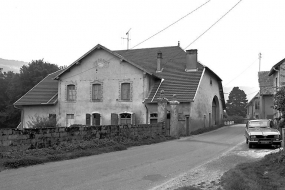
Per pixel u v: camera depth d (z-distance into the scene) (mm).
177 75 29891
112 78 29297
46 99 32062
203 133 27234
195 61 30000
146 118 27578
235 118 59500
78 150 13492
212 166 10641
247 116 76625
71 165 10680
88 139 15047
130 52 36250
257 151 14539
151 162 11500
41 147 12305
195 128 27875
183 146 17219
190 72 29891
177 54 33438
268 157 10711
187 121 26312
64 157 12070
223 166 10625
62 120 30891
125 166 10602
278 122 11133
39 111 32031
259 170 8977
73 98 30922
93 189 7391
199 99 29344
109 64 29547
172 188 7578
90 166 10523
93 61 30188
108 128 16562
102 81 29641
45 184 7840
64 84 31156
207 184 7926
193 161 11781
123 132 17781
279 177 7922
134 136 18484
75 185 7762
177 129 23188
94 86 30203
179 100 26766
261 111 35844
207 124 32281
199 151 14891
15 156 10805
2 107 53781
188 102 26781
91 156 13055
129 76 28672
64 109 30938
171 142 19719
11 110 51031
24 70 51969
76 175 8992
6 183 7930
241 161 11617
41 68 51719
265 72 39156
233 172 8703
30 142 11773
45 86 34281
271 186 7086
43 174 9094
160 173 9445
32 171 9539
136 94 28203
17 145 11195
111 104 29109
